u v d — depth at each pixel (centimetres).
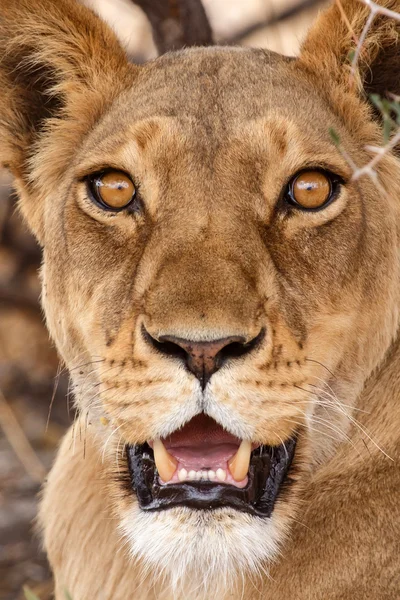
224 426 566
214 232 598
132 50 1085
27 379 1180
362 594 616
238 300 568
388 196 652
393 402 637
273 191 614
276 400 579
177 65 672
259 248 600
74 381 673
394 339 653
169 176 617
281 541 602
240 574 630
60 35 694
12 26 689
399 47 656
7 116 707
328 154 620
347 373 635
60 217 666
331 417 634
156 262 597
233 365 564
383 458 631
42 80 715
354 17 655
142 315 585
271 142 614
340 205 621
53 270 677
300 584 621
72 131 696
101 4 1162
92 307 635
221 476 579
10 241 1138
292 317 598
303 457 623
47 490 736
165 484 581
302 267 611
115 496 634
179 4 905
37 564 957
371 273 635
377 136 663
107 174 633
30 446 1066
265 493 607
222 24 1190
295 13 1102
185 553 575
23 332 1204
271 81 651
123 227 630
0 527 977
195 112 630
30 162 715
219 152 615
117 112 667
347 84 661
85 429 677
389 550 615
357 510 625
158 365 571
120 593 668
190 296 566
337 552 620
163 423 573
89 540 682
